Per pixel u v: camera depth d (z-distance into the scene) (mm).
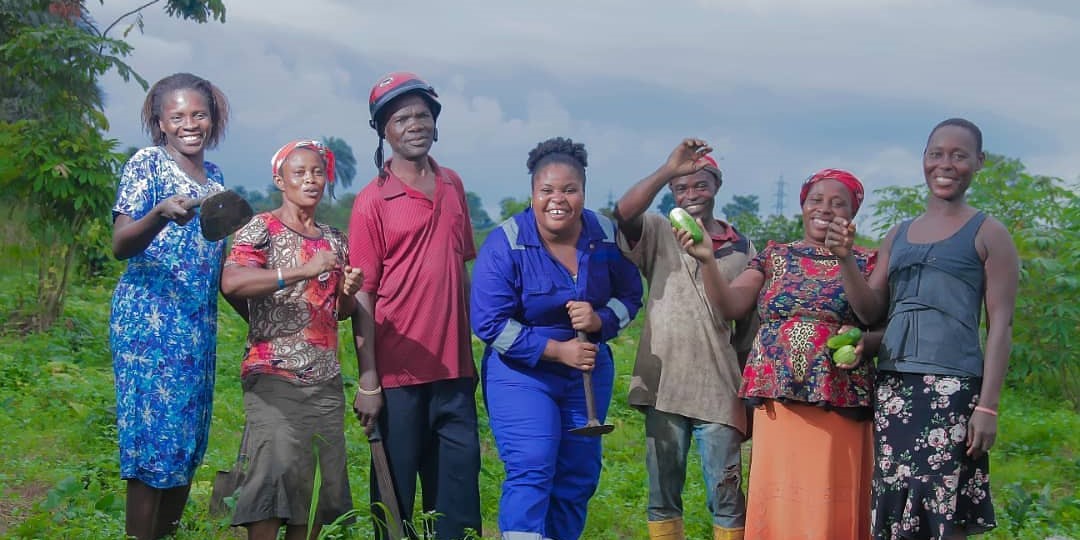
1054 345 12867
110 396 10016
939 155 5160
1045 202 13594
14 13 13812
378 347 5723
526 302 5559
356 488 7406
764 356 5441
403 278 5672
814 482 5363
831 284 5371
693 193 5938
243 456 5457
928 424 4996
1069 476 9320
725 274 5938
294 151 5449
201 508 6465
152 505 5461
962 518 5020
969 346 5012
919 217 5336
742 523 5887
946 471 4961
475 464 5855
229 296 5266
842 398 5312
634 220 5770
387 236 5656
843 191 5469
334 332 5527
